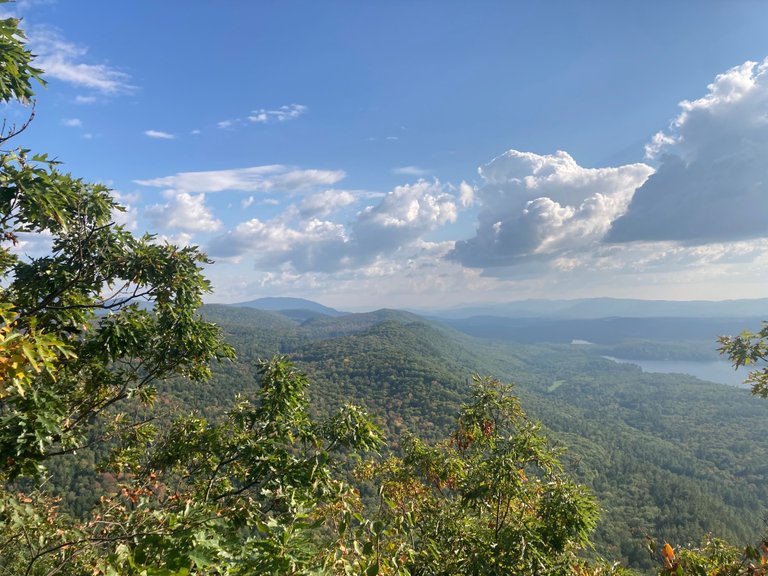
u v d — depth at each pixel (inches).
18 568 194.1
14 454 190.9
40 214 258.7
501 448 313.9
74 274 295.0
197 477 339.3
